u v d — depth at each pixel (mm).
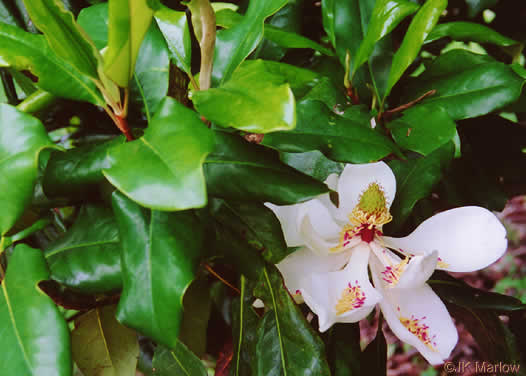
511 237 2660
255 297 719
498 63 770
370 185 709
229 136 629
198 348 785
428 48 1017
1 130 593
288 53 903
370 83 813
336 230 712
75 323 758
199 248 603
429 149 724
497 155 920
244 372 712
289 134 653
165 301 585
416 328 685
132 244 596
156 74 678
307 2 935
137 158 527
